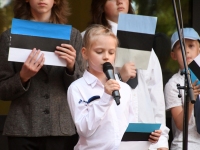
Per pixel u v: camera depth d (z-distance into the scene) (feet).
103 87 40.06
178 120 51.21
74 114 39.06
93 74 40.57
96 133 39.06
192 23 62.28
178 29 40.40
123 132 39.63
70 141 46.91
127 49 45.68
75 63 43.65
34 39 41.83
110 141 38.91
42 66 43.42
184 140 39.29
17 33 41.63
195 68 45.01
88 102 39.06
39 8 44.70
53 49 42.09
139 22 45.73
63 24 43.04
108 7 50.19
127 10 50.60
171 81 52.37
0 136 58.80
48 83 43.57
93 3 51.24
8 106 59.93
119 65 45.75
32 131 42.50
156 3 63.10
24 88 42.47
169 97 51.90
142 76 48.32
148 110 47.75
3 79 43.45
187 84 38.99
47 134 42.63
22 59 41.65
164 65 62.80
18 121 42.75
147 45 45.85
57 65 42.19
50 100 43.24
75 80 42.47
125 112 40.27
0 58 43.86
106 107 36.99
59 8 46.47
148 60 46.01
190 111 48.85
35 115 42.80
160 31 63.10
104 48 39.37
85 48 40.60
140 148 39.60
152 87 49.55
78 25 64.49
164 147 48.73
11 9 61.62
